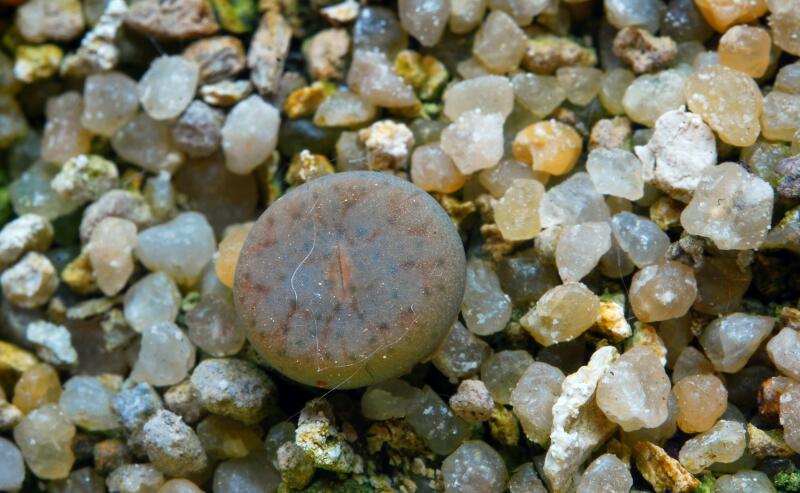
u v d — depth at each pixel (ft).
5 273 0.35
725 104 0.33
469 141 0.34
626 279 0.34
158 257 0.35
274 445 0.33
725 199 0.32
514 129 0.35
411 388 0.33
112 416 0.35
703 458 0.32
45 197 0.36
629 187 0.33
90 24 0.37
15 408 0.35
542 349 0.34
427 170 0.34
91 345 0.36
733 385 0.33
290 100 0.35
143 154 0.36
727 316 0.33
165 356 0.34
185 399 0.34
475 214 0.35
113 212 0.35
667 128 0.33
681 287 0.33
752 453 0.32
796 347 0.32
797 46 0.34
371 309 0.31
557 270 0.34
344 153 0.35
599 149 0.34
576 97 0.35
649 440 0.33
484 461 0.33
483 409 0.33
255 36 0.36
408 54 0.36
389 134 0.34
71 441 0.35
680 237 0.33
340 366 0.31
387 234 0.32
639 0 0.35
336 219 0.32
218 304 0.34
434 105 0.36
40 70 0.37
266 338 0.32
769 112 0.33
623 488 0.32
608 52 0.35
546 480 0.32
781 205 0.33
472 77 0.35
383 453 0.33
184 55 0.36
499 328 0.33
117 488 0.34
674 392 0.33
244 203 0.36
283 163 0.36
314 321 0.31
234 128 0.35
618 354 0.33
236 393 0.33
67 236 0.37
